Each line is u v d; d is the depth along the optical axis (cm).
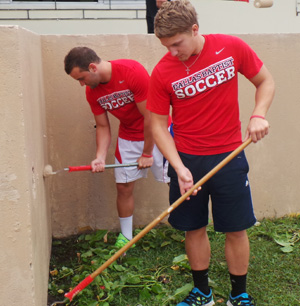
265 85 270
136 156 369
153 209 425
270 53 413
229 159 255
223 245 383
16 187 235
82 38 386
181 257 352
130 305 306
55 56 385
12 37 223
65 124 397
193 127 267
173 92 262
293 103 425
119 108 347
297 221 431
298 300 304
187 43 244
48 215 377
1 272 240
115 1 584
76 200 412
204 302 296
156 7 469
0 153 230
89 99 352
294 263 353
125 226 383
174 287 324
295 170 438
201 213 281
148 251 380
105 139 364
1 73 225
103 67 329
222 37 259
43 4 575
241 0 588
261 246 381
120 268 344
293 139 432
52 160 400
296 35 414
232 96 265
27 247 240
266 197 438
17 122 229
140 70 333
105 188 414
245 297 292
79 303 306
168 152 269
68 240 409
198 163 271
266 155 430
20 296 243
